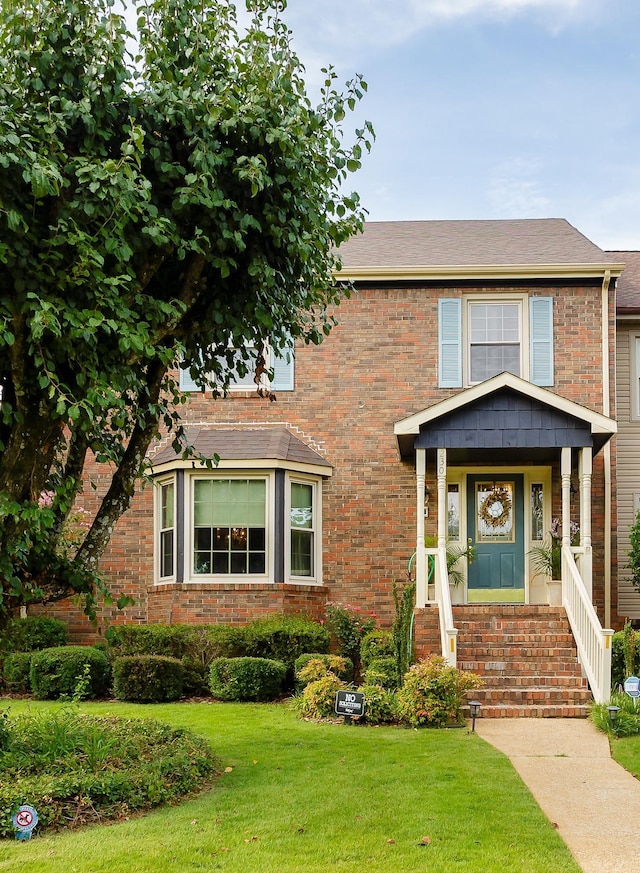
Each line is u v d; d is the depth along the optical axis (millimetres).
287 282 8719
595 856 6227
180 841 6195
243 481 15586
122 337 7078
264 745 9391
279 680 12859
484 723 11039
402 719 10836
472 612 14039
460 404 14016
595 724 10680
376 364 16547
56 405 7320
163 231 7367
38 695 12930
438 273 16438
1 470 7473
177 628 14164
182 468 15445
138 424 8297
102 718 9562
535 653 12914
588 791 7910
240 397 16625
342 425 16438
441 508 13984
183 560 15305
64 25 7254
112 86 7359
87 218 7172
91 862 5750
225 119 7723
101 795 6910
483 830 6543
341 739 9727
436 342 16547
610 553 15883
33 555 7645
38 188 6438
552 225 20375
